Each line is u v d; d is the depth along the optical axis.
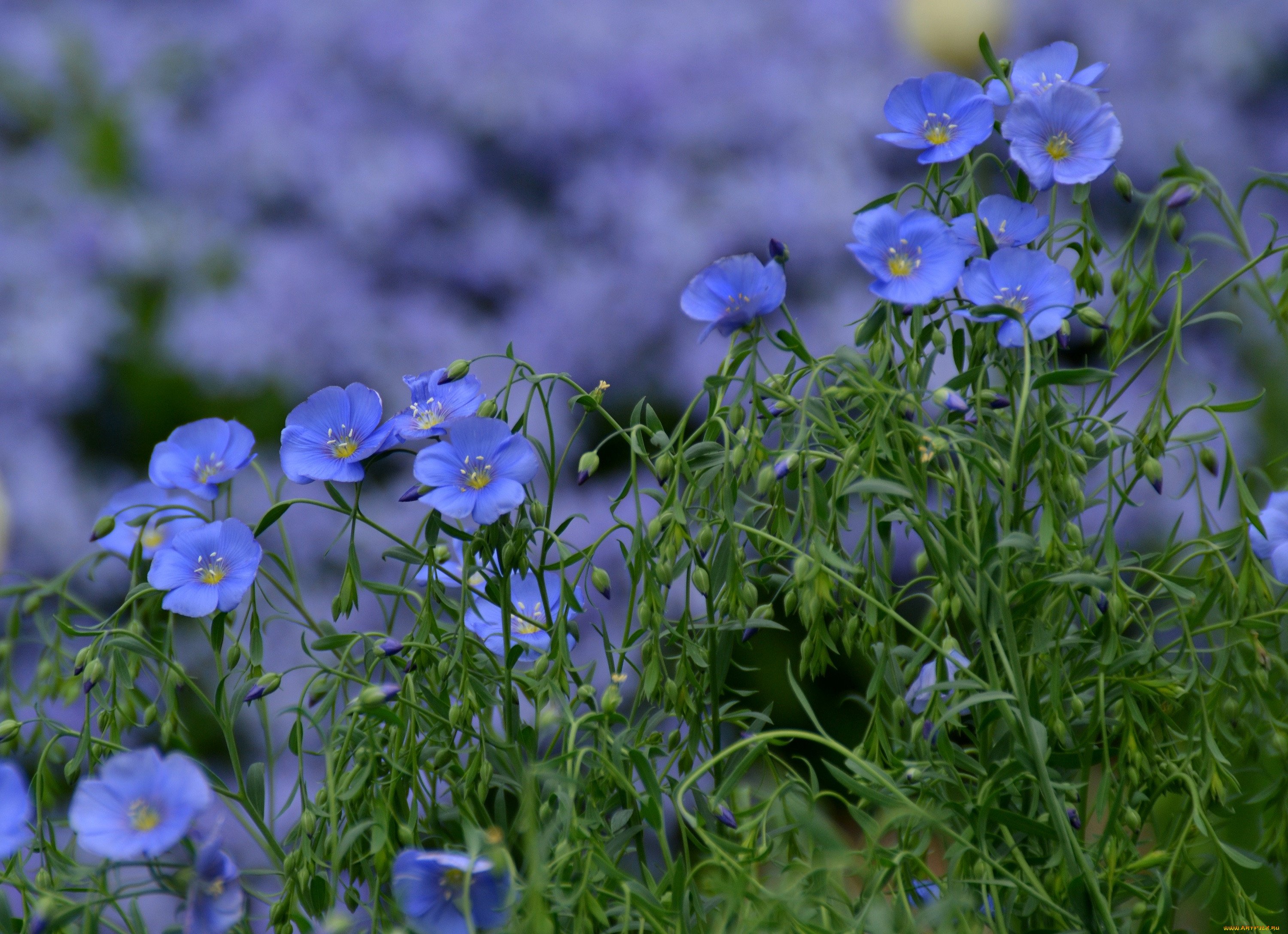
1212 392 1.74
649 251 3.24
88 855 1.83
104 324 3.32
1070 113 1.72
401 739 1.71
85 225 3.45
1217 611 1.81
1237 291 1.75
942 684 1.69
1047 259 1.71
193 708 2.61
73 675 1.77
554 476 1.71
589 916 1.68
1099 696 1.70
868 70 3.47
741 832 1.70
